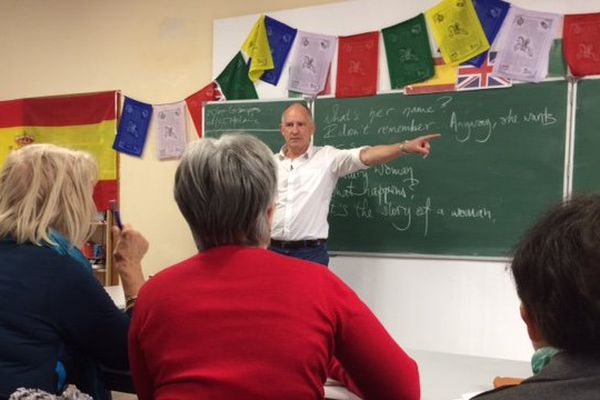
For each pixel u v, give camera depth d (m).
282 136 3.17
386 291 2.94
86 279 1.26
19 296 1.20
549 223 0.68
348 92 2.98
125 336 1.28
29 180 1.32
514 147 2.65
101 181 3.73
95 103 3.75
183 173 1.03
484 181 2.71
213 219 1.01
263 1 3.22
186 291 0.96
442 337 2.82
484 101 2.70
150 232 3.61
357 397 1.23
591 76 2.49
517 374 1.55
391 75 2.88
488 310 2.72
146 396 1.04
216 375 0.89
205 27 3.41
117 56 3.70
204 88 3.39
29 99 3.95
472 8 2.69
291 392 0.88
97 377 1.47
